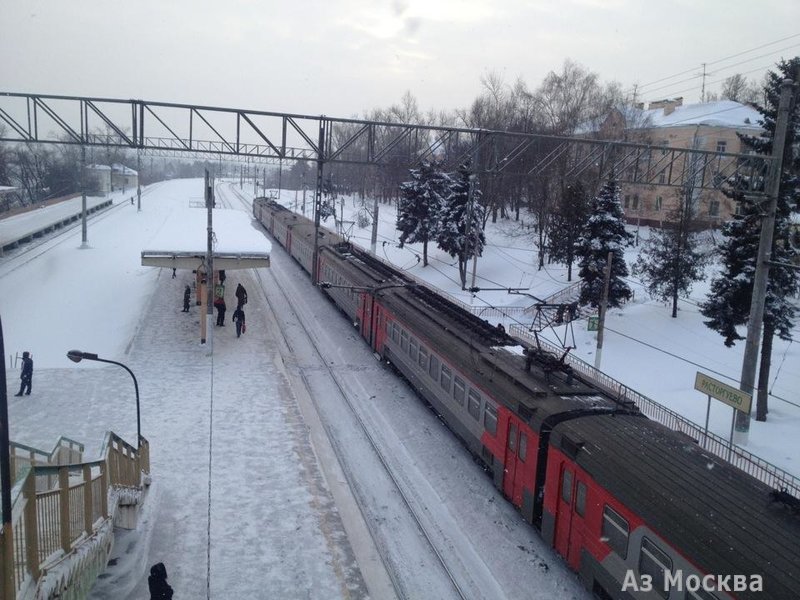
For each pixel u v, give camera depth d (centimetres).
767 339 1966
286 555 1175
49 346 2669
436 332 1883
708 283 3494
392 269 2844
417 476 1534
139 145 1795
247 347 2514
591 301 3078
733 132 4322
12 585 594
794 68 1880
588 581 1060
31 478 683
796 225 2048
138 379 2102
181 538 1214
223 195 11669
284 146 1891
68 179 9525
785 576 727
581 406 1235
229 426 1747
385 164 1991
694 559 819
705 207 4519
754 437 1788
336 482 1490
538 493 1234
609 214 3005
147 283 3700
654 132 4694
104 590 995
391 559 1197
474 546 1244
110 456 1073
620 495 974
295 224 4828
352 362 2436
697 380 1666
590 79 5256
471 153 2270
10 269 4119
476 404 1538
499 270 4269
